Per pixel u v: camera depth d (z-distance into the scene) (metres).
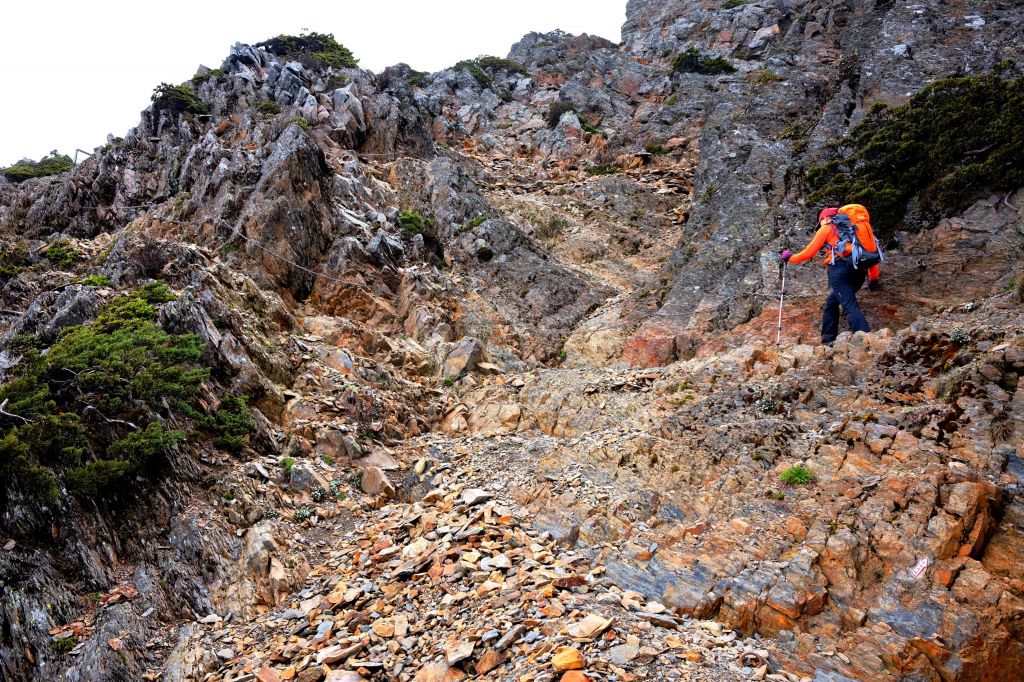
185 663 6.25
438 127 31.50
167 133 24.36
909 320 11.64
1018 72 15.12
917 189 14.18
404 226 18.77
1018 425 7.14
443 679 5.30
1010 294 10.34
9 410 8.01
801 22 27.03
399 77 29.08
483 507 8.16
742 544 6.71
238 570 7.41
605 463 8.98
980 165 13.14
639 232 23.23
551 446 9.88
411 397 12.23
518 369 14.52
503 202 24.44
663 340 13.96
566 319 17.14
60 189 21.81
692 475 8.30
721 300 14.33
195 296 10.84
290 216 15.99
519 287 18.39
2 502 7.04
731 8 42.09
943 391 8.18
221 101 25.70
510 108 37.72
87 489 7.38
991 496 6.42
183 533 7.65
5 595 6.41
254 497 8.40
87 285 11.68
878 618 5.74
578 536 7.49
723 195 17.42
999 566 6.04
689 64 35.00
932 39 18.58
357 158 22.95
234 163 18.55
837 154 16.48
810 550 6.35
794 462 7.95
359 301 15.66
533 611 5.89
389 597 6.76
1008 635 5.43
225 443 8.96
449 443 10.77
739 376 10.70
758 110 21.45
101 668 6.15
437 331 15.16
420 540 7.66
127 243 12.78
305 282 15.79
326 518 8.58
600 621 5.54
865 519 6.58
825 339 11.43
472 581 6.63
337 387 11.34
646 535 7.25
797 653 5.57
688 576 6.43
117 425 8.33
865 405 8.46
